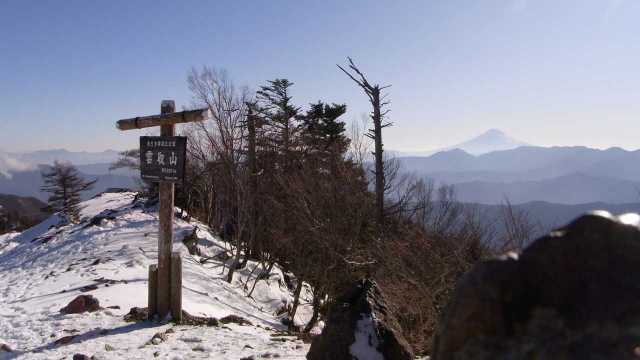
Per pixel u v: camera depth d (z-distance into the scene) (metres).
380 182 18.05
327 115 33.59
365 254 17.61
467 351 2.57
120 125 9.98
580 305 2.36
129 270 18.03
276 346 8.70
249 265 25.06
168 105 9.68
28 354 7.68
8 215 59.34
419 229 15.09
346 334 5.32
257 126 26.50
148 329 9.26
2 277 20.39
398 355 5.33
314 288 20.64
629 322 2.23
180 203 34.75
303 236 20.83
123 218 30.41
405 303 12.58
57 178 43.16
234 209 29.50
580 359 2.23
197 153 31.81
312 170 23.72
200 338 8.59
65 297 13.07
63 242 26.52
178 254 10.02
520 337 2.45
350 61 17.34
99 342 8.24
